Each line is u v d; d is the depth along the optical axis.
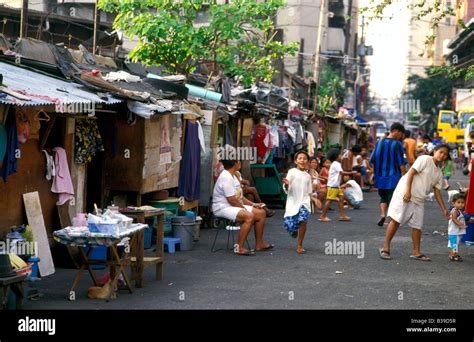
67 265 10.84
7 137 9.19
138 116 13.02
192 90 17.88
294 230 12.48
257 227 12.88
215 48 21.25
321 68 58.84
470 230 13.75
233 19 20.05
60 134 11.20
